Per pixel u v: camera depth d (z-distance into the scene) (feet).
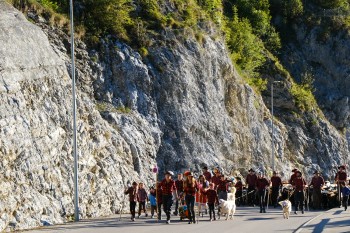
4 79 93.35
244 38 226.79
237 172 171.22
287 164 218.59
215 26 186.50
